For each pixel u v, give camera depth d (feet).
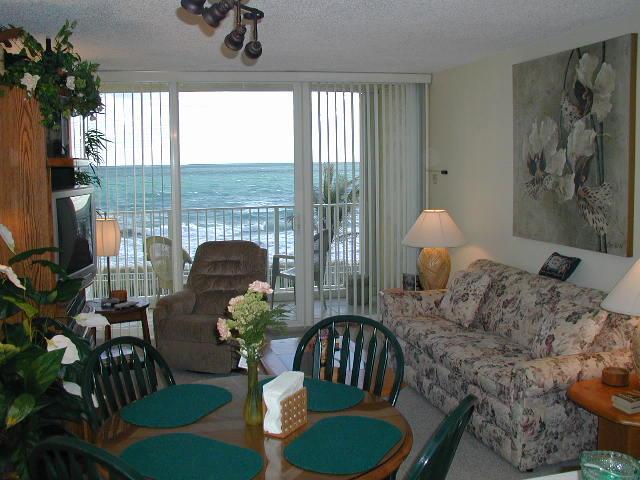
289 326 20.70
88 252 13.84
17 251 11.10
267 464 6.40
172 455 6.57
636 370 9.61
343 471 6.24
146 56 16.03
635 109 11.88
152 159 19.17
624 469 4.77
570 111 13.50
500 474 10.82
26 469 8.01
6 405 7.96
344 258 20.63
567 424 10.78
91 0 10.42
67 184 13.12
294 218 20.27
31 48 11.39
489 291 14.88
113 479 5.61
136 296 20.10
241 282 17.62
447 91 19.29
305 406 7.37
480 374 11.61
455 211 19.12
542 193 14.61
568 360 10.69
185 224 24.71
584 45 13.10
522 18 12.19
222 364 15.88
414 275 19.39
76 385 8.62
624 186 12.07
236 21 8.95
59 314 11.15
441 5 11.09
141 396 9.02
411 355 14.82
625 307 9.39
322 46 15.02
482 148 17.44
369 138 20.26
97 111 14.75
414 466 5.39
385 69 19.10
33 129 11.05
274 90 20.45
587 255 13.38
